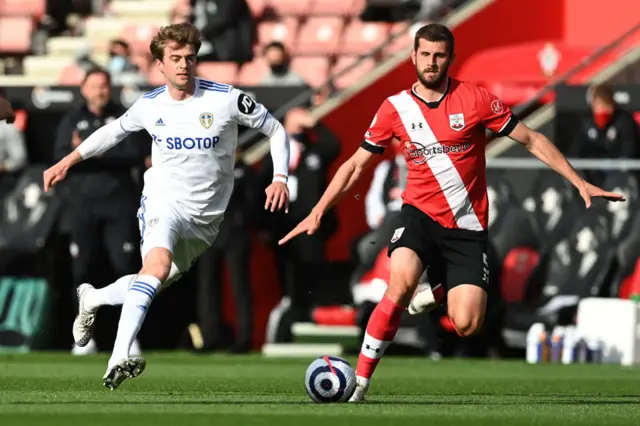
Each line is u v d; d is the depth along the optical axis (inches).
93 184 1803.6
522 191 1850.4
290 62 2554.1
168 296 1993.1
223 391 1160.8
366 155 1028.5
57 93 1996.8
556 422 847.1
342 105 2089.1
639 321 1744.6
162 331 1999.3
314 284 2001.7
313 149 1895.9
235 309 1866.4
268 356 1812.3
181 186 1051.3
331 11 2728.8
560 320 1807.3
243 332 1852.9
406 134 1018.7
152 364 1622.8
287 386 1243.8
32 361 1657.2
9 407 912.9
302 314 1987.0
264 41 2691.9
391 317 1003.3
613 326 1753.2
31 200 1919.3
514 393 1195.9
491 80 2208.4
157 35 1029.2
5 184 1931.6
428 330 1819.6
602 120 1884.8
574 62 2190.0
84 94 1791.3
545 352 1760.6
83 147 1077.1
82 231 1806.1
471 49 2266.2
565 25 2313.0
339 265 2011.6
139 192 1834.4
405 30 2148.1
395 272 1005.8
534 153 1015.6
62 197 1907.0
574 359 1754.4
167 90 1053.8
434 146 1012.5
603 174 1849.2
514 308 1819.6
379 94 2095.2
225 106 1047.0
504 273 1818.4
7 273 1971.0
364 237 1851.6
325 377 992.9
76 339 1175.0
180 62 1019.9
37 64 2748.5
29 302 1931.6
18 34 2856.8
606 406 1016.2
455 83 1024.9
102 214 1804.9
